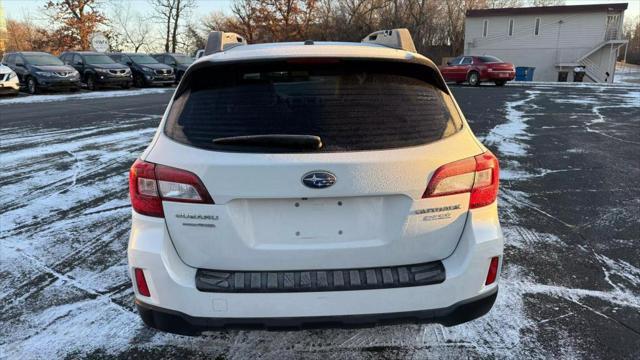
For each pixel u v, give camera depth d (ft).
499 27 123.34
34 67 62.34
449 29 153.38
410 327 9.40
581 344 8.88
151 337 9.20
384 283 6.94
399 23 139.33
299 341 9.01
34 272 11.86
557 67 120.16
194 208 6.88
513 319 9.68
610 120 36.27
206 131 7.07
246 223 6.91
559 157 23.77
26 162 23.11
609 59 117.19
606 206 16.39
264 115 7.07
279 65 7.41
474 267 7.21
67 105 48.88
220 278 6.98
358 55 7.43
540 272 11.67
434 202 7.03
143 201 7.12
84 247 13.32
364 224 7.00
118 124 35.29
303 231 6.98
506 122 35.37
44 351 8.81
